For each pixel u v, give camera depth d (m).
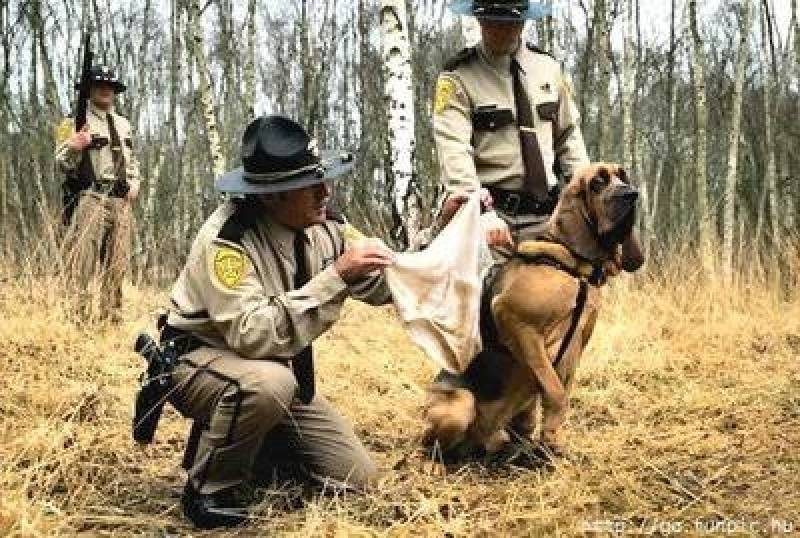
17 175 15.33
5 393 5.30
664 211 18.52
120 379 5.98
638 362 6.61
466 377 4.35
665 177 19.00
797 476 4.13
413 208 7.71
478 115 4.51
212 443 3.75
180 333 3.89
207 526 3.75
